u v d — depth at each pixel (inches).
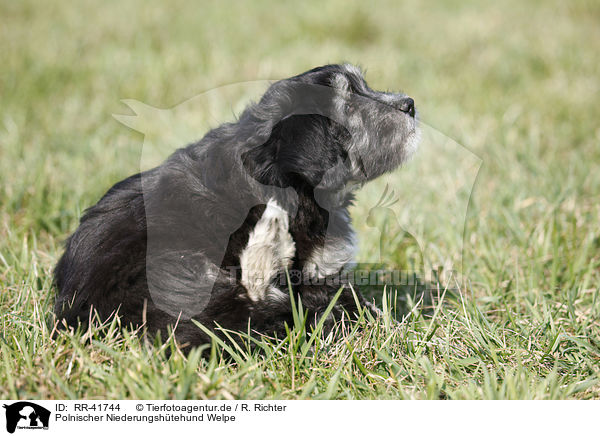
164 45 637.3
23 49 599.2
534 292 264.2
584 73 591.8
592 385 195.5
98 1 780.6
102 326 194.4
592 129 468.8
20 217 325.4
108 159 389.1
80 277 211.3
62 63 573.3
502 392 182.7
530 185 366.6
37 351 198.1
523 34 690.2
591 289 266.7
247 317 207.5
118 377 180.4
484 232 315.3
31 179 357.1
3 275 261.3
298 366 195.9
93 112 479.5
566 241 299.6
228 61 584.1
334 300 207.8
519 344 219.3
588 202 347.3
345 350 207.5
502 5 814.5
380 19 713.0
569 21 745.0
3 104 482.0
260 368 189.8
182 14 735.1
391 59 596.1
